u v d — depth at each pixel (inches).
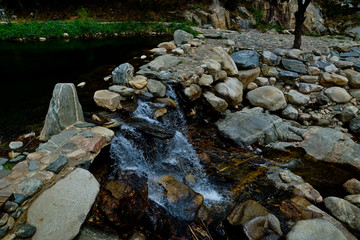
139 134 163.3
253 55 299.6
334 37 478.3
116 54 331.6
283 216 128.0
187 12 582.6
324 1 599.2
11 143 132.6
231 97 238.5
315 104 260.8
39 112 178.9
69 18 604.4
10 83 231.0
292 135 214.8
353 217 127.2
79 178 105.7
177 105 216.4
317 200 143.3
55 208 91.9
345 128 242.8
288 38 437.1
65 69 269.7
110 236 99.4
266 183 155.9
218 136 209.9
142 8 609.6
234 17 583.5
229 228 118.3
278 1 559.8
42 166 106.1
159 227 113.2
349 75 275.7
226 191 147.0
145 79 208.2
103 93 178.4
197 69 238.8
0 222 81.2
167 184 133.6
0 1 611.5
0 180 96.5
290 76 280.5
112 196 117.3
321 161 184.7
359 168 173.5
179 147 179.6
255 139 200.7
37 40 443.8
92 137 130.2
